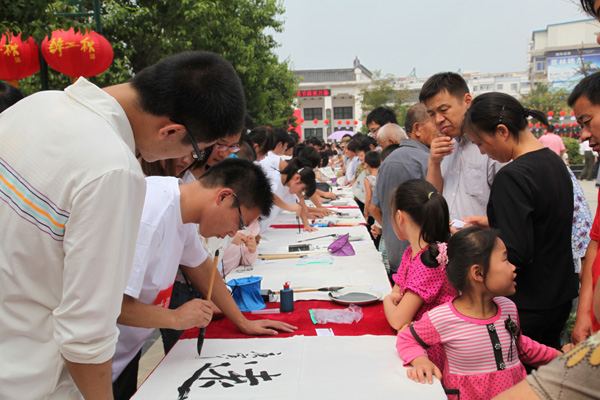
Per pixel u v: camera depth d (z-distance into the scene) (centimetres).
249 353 153
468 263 141
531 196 158
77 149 97
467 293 146
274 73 1658
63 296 98
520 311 168
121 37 803
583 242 199
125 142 109
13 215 99
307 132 4184
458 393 140
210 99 110
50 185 97
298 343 160
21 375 102
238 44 945
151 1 792
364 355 149
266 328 172
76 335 96
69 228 96
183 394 128
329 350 153
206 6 808
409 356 141
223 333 172
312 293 217
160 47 848
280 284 232
